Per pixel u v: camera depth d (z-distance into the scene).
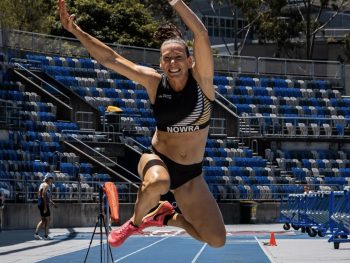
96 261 19.20
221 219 8.12
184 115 7.83
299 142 47.12
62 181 37.09
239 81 50.62
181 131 7.90
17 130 38.59
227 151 44.75
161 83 7.91
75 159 39.00
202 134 7.97
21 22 53.12
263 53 72.69
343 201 23.56
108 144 40.91
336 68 53.44
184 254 21.89
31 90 42.22
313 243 26.11
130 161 41.34
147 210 7.79
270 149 46.25
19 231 32.69
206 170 42.97
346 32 77.69
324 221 28.67
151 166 7.73
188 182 8.12
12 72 42.62
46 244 25.30
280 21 69.56
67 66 45.69
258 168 44.25
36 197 35.62
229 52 71.75
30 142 38.53
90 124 43.03
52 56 45.94
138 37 59.22
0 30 43.69
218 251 22.97
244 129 46.97
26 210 34.31
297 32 69.69
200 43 7.68
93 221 36.72
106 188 10.47
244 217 41.03
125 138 42.44
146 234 32.62
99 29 59.06
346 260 19.23
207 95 7.87
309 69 53.00
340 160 46.88
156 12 69.38
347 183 45.38
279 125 47.50
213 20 79.88
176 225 8.37
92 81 45.44
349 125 49.66
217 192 41.72
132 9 59.56
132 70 7.97
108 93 45.16
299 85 51.97
